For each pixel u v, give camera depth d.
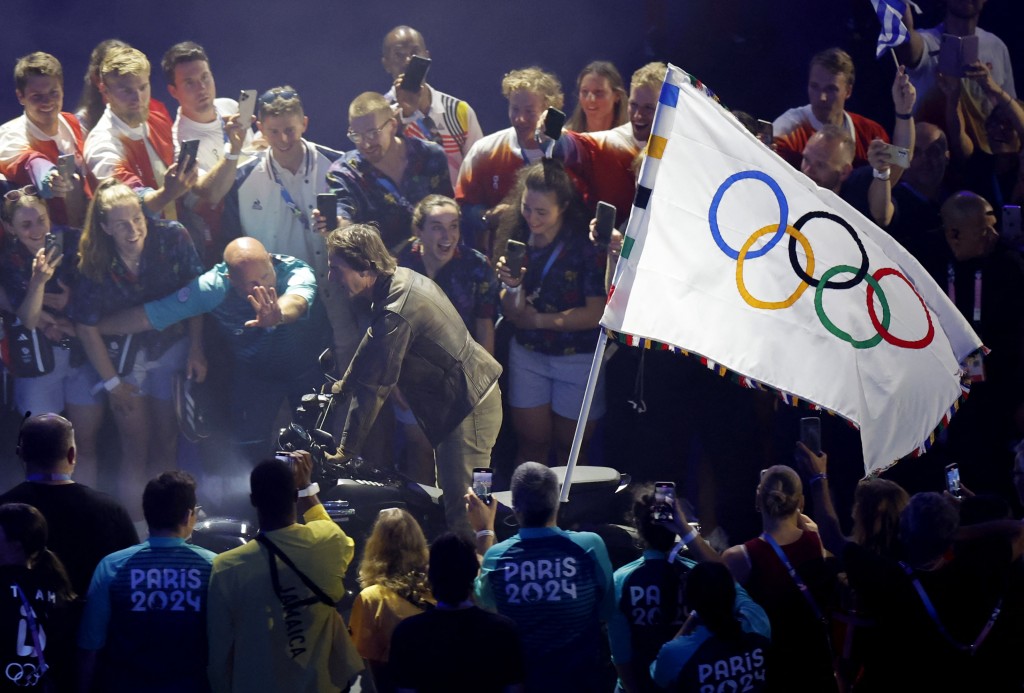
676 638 15.08
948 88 31.00
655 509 16.42
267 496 16.11
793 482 16.70
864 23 32.78
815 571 16.52
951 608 16.14
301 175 27.88
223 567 15.88
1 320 26.66
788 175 19.30
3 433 27.34
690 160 19.27
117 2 35.59
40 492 17.08
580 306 26.12
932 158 29.25
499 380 27.34
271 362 26.91
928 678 16.14
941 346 19.56
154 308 26.50
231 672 16.05
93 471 27.75
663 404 26.61
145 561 15.91
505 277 25.23
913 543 16.52
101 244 26.11
